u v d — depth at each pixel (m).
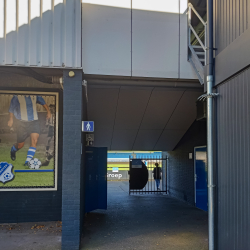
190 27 5.41
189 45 5.45
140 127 8.47
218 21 4.19
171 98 7.12
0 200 6.00
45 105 6.25
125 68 5.30
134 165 11.23
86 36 5.25
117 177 17.39
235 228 3.53
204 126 7.53
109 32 5.31
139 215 7.03
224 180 3.87
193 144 8.44
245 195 3.31
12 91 6.15
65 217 4.55
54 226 5.77
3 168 6.04
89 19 5.28
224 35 3.99
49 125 6.23
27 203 6.08
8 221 6.00
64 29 4.89
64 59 4.83
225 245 3.79
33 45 4.80
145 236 5.25
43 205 6.13
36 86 6.25
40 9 4.88
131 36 5.37
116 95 6.87
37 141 6.17
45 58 4.81
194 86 6.06
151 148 10.04
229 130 3.76
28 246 4.66
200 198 7.89
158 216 6.93
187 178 8.97
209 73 4.27
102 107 7.34
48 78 5.38
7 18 4.79
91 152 7.20
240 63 3.46
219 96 4.11
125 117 7.87
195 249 4.56
